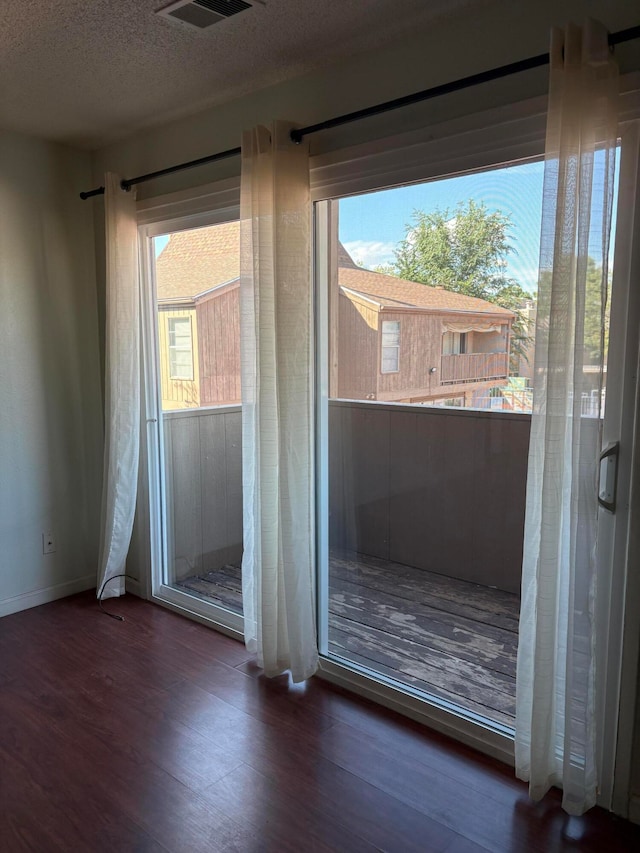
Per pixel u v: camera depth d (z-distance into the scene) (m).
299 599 2.41
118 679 2.58
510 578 2.14
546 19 1.72
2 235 3.01
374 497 2.43
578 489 1.70
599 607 1.82
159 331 3.19
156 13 1.87
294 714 2.33
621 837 1.76
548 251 1.67
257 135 2.27
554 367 1.68
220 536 3.09
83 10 1.85
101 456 3.53
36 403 3.23
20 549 3.24
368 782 1.97
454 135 1.94
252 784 1.96
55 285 3.24
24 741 2.17
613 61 1.57
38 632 3.00
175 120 2.81
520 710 1.89
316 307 2.43
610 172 1.60
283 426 2.30
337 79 2.21
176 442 3.23
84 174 3.30
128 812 1.84
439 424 2.19
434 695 2.31
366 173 2.17
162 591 3.34
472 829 1.78
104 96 2.53
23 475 3.21
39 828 1.78
